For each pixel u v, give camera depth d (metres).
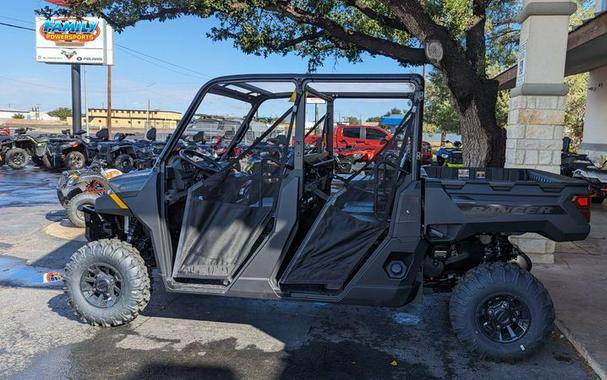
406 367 3.97
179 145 4.62
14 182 15.64
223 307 5.25
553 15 6.64
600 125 16.16
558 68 6.71
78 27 22.64
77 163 17.14
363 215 4.18
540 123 6.80
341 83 4.18
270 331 4.65
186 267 4.32
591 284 5.78
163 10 8.23
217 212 4.29
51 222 9.33
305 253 4.17
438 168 5.66
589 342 4.21
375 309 5.23
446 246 4.32
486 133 7.77
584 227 3.92
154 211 4.38
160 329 4.66
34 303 5.29
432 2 8.20
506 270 4.00
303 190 4.24
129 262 4.51
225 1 7.89
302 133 4.16
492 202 3.93
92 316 4.58
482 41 8.29
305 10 8.42
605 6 15.59
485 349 3.99
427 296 5.65
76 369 3.86
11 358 4.03
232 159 4.56
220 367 3.93
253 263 4.18
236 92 4.68
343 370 3.91
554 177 4.75
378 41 8.30
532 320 3.94
